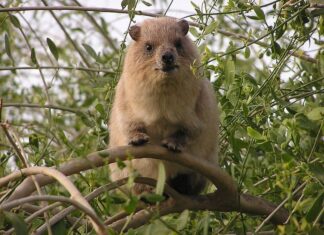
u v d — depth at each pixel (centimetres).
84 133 1418
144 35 1219
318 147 1127
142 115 1200
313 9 1205
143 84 1188
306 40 1218
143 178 1087
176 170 1230
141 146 1059
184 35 1238
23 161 995
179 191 1263
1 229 977
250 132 1087
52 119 1366
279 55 1242
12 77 1834
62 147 1380
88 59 1795
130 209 830
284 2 1234
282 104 1184
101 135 1331
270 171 1181
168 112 1191
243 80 1225
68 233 1020
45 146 1241
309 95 1220
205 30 1230
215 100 1241
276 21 1201
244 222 1192
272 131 1087
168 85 1176
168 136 1220
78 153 1099
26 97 1753
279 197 1207
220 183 1112
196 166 1091
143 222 1062
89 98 1697
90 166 996
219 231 1190
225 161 1279
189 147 1222
